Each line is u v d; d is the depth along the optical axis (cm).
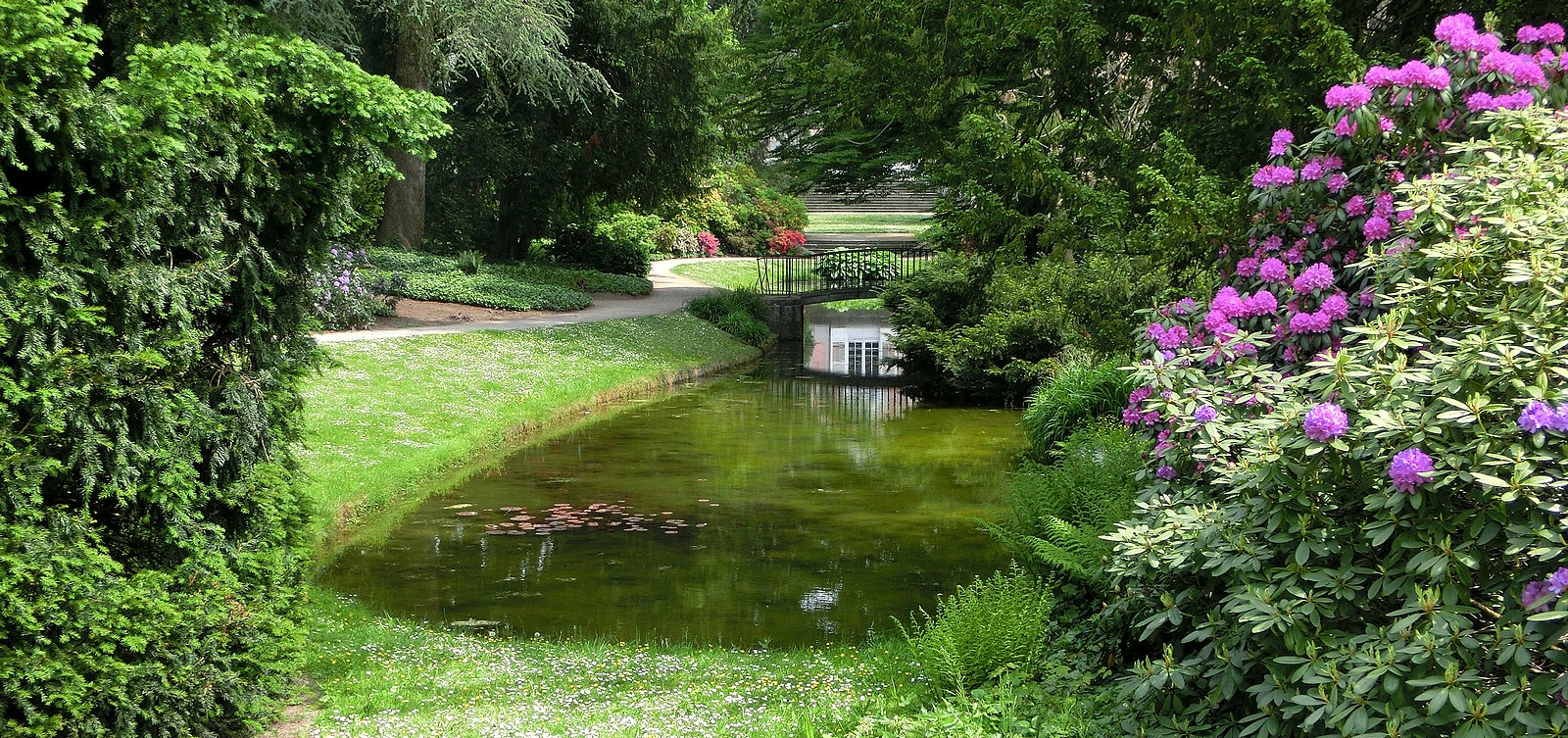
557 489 1158
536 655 637
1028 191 888
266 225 511
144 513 457
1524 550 314
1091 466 793
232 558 489
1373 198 517
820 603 791
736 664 621
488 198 3422
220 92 452
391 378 1569
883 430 1579
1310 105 767
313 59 492
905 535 987
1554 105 502
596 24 2953
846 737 478
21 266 399
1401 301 381
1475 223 393
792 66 1516
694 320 2633
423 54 2489
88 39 436
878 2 1141
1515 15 744
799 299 2828
